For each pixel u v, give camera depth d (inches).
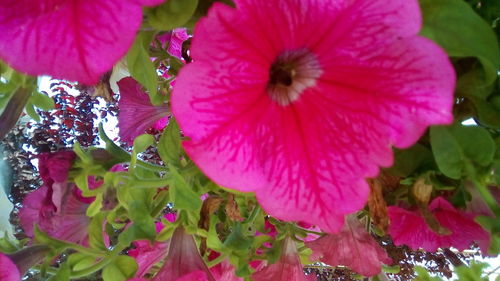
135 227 4.1
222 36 3.0
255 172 3.3
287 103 3.5
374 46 3.2
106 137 4.3
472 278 4.6
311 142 3.5
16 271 3.6
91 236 4.3
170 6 3.2
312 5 3.2
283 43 3.3
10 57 2.7
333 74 3.5
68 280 4.1
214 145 3.1
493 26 3.9
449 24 3.3
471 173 3.6
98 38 2.7
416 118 3.2
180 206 3.8
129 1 2.7
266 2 3.0
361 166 3.4
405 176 4.1
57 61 2.7
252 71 3.2
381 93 3.3
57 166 4.0
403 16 3.1
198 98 3.0
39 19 2.7
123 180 4.0
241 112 3.2
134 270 4.2
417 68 3.1
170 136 4.4
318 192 3.5
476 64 3.7
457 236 4.4
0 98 3.8
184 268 4.2
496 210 3.6
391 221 4.3
